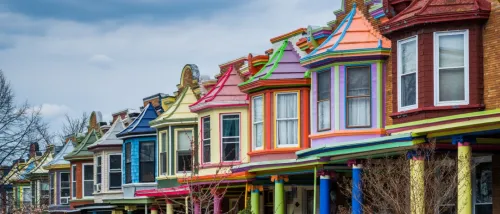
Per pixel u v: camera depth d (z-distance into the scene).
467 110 21.66
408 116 22.77
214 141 33.78
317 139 26.83
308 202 32.69
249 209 27.84
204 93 38.28
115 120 51.88
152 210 41.62
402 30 23.06
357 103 25.75
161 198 39.53
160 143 39.78
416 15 22.22
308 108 29.77
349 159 24.62
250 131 31.78
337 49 25.92
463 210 19.77
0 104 48.16
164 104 43.69
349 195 27.67
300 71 30.12
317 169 26.89
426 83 22.19
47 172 61.41
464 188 19.89
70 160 53.56
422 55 22.31
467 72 21.77
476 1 21.80
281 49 31.28
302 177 30.56
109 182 46.97
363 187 23.94
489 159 23.27
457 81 21.95
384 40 25.72
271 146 30.28
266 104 30.56
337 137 25.84
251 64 33.38
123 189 43.34
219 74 38.31
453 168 22.34
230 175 29.48
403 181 21.20
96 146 47.41
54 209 56.84
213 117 33.97
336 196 29.42
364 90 25.67
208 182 29.55
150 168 42.16
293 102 30.12
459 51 21.98
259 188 31.11
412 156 21.31
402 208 20.06
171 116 38.72
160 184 39.41
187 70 41.00
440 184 20.25
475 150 22.06
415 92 22.67
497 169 22.73
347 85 25.91
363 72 25.77
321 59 26.33
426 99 22.16
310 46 29.66
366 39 26.00
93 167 51.84
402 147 21.75
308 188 32.75
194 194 28.58
